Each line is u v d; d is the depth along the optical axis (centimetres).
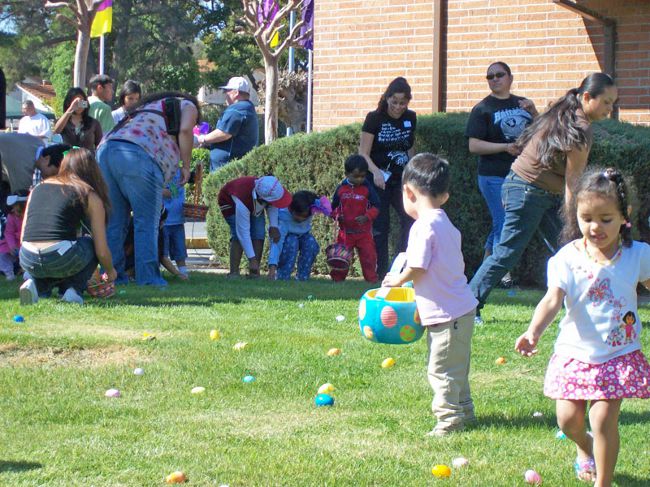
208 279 1038
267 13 2461
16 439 443
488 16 1292
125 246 994
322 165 1191
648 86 1200
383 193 1067
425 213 463
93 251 808
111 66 4572
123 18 4328
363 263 1066
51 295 844
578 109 670
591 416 375
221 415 491
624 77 1216
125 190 929
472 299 464
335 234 1173
